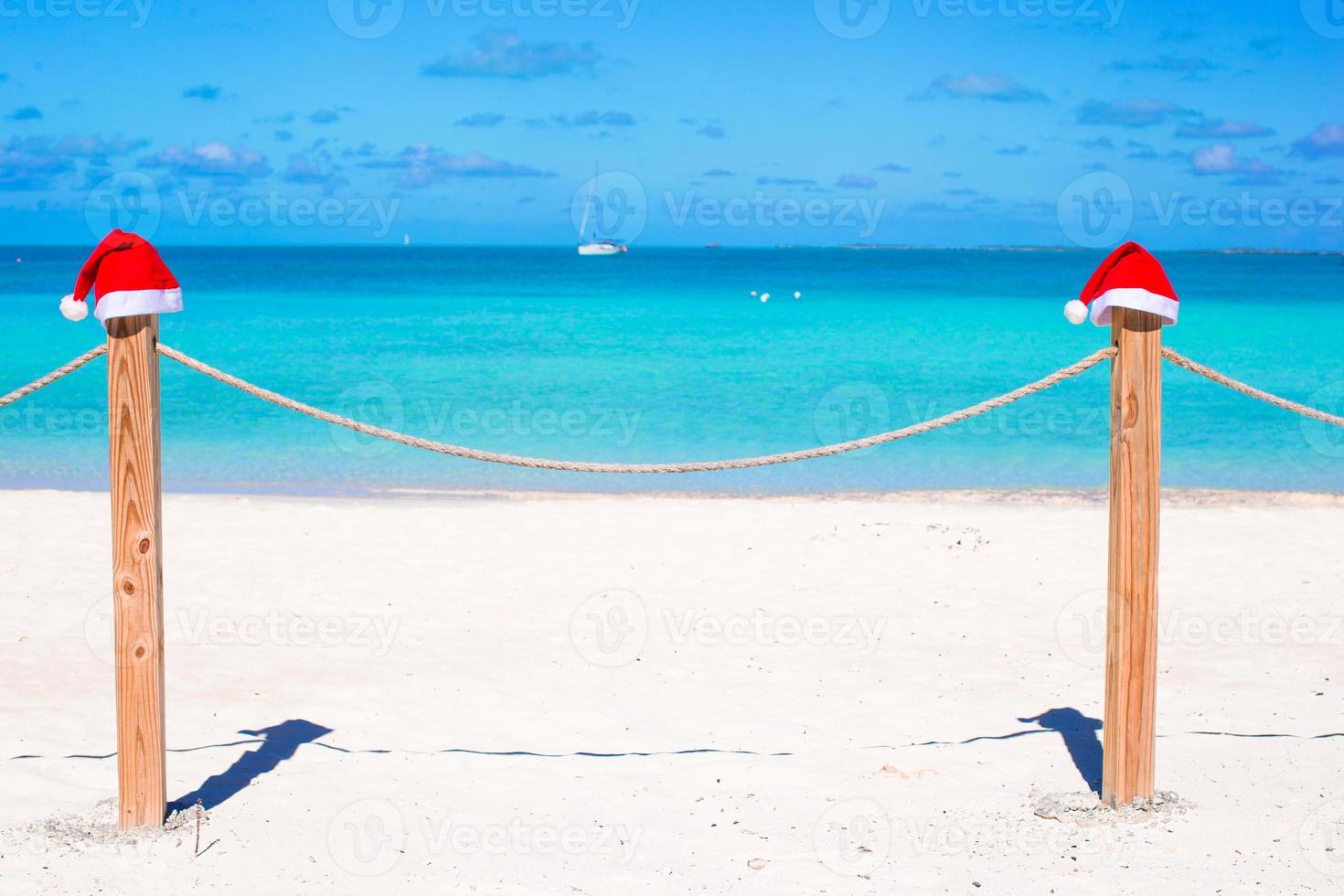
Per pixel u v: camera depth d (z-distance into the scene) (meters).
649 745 5.38
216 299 46.88
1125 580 4.38
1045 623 7.43
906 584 8.41
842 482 13.37
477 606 7.84
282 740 5.40
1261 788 4.71
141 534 4.18
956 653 6.82
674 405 19.41
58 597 7.89
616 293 53.09
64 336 28.55
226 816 4.49
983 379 22.47
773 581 8.51
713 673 6.47
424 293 53.22
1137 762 4.49
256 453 14.95
